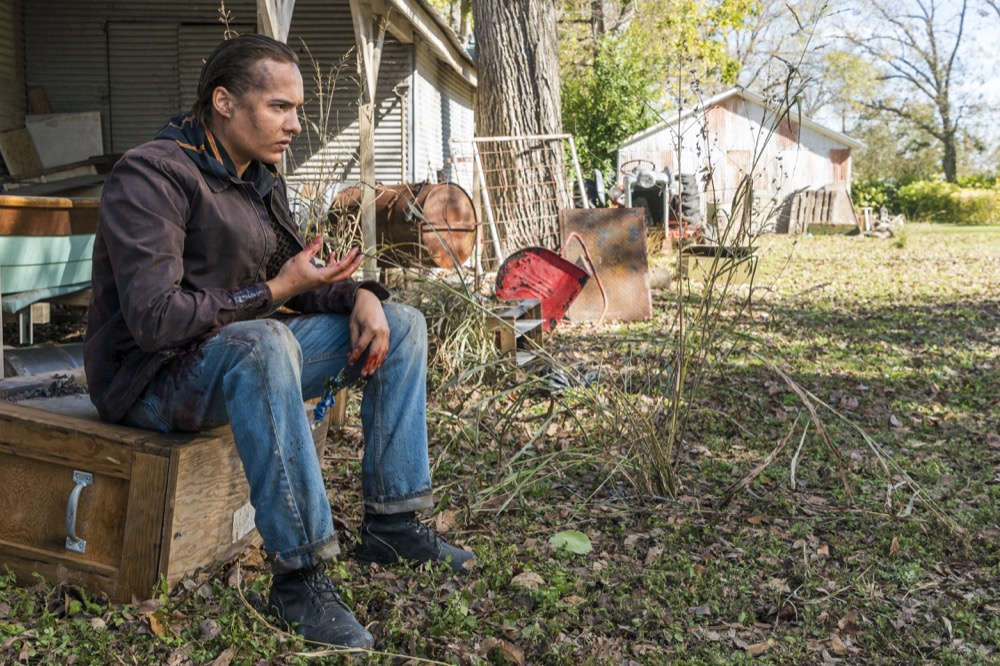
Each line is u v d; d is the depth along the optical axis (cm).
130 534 257
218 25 1292
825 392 600
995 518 365
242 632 243
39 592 265
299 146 1320
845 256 1884
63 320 812
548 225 1098
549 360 424
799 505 379
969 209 3894
